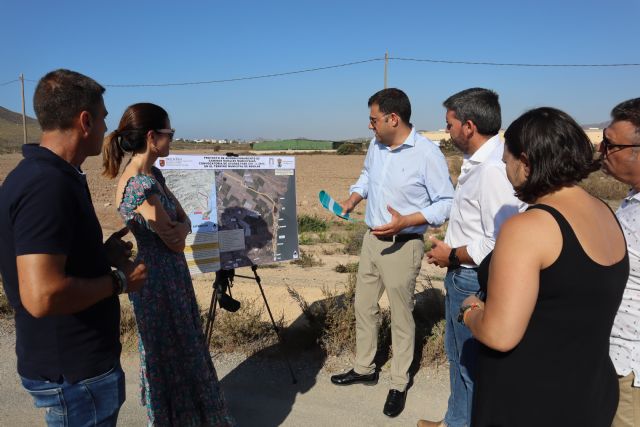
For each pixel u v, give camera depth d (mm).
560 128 1646
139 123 2766
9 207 1706
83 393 1929
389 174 3609
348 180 26828
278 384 3982
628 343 2051
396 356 3670
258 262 3963
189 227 3084
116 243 2162
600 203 1771
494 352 1742
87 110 1884
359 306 3869
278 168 4043
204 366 3027
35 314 1687
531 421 1649
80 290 1779
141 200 2715
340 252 9586
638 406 2041
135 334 4711
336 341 4430
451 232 2961
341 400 3744
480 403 1797
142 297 2799
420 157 3506
